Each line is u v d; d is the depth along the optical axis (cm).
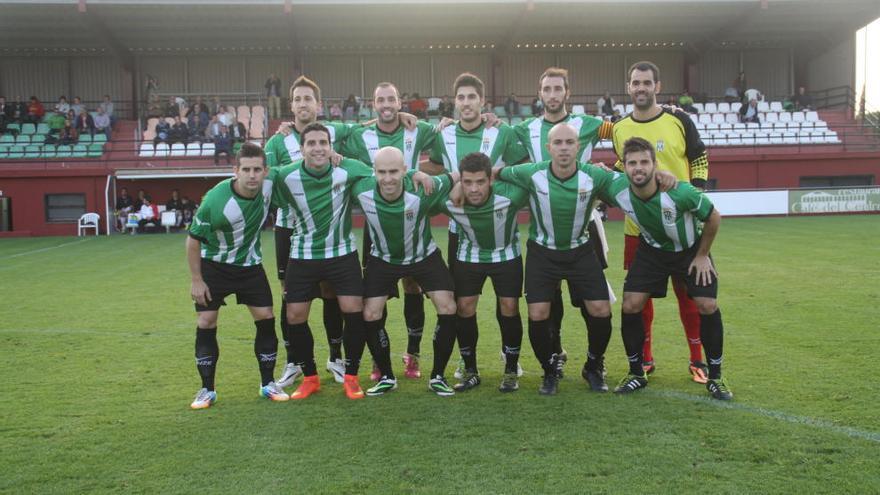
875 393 436
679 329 642
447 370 534
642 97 497
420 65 2872
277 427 398
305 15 2373
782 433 372
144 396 462
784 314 683
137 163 2256
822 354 533
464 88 511
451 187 462
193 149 2317
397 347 607
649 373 502
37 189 2161
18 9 2233
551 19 2500
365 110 2605
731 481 317
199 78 2817
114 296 872
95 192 2180
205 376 443
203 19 2377
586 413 412
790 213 2064
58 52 2705
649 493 306
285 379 499
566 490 310
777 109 2786
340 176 456
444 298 465
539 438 371
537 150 521
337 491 313
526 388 473
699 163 507
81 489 321
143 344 614
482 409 425
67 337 642
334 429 393
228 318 723
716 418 398
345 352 464
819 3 2434
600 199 468
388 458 348
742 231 1575
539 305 451
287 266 493
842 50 2762
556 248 458
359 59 2852
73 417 420
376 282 468
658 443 361
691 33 2684
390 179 432
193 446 370
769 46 2923
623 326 465
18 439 384
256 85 2838
